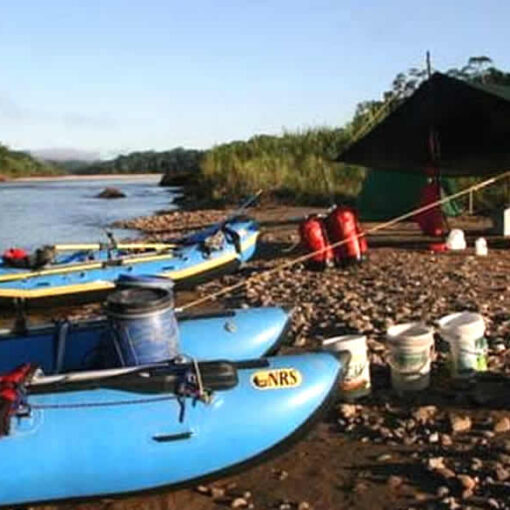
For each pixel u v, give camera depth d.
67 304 13.70
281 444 6.10
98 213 37.81
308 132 38.38
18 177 134.75
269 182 34.38
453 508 5.64
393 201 21.03
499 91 15.98
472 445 6.61
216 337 8.14
